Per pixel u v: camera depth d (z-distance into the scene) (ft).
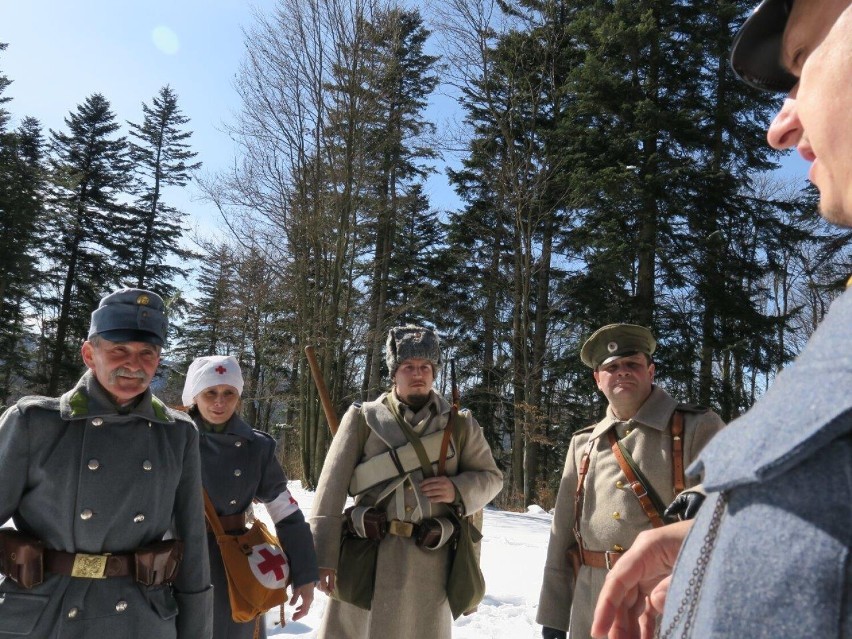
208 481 10.89
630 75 65.46
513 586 21.12
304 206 61.11
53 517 7.47
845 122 2.18
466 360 84.79
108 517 7.56
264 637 11.51
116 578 7.56
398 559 11.15
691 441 9.55
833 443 1.82
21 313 114.32
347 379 79.87
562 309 73.82
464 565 11.25
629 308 61.36
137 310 7.98
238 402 11.59
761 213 63.36
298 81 59.98
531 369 66.90
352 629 11.58
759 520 1.90
